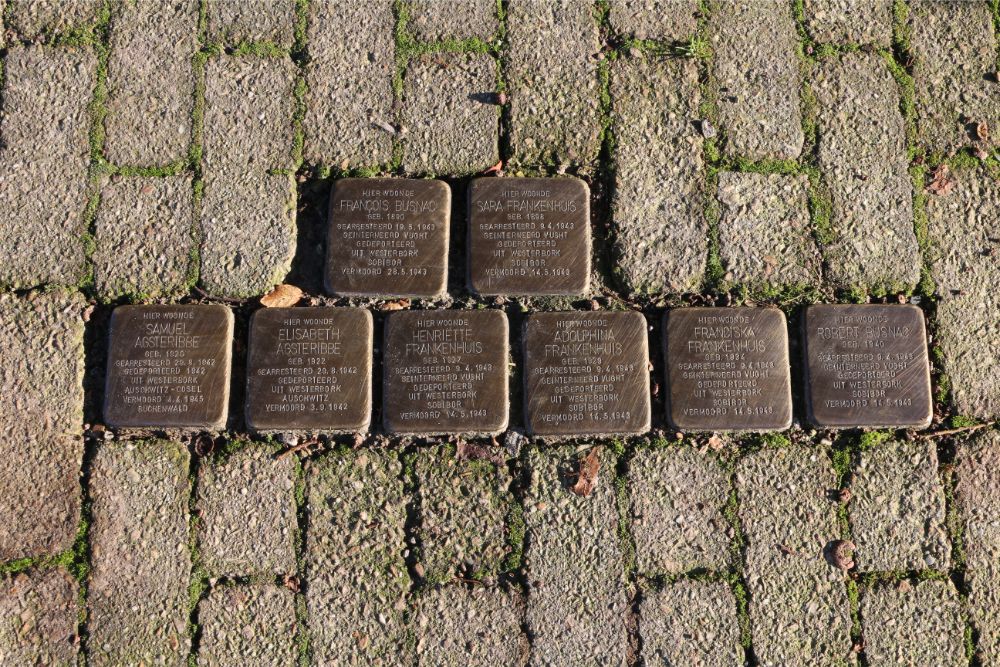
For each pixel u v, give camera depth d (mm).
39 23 1469
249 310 1436
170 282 1438
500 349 1420
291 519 1416
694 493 1425
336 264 1425
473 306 1438
